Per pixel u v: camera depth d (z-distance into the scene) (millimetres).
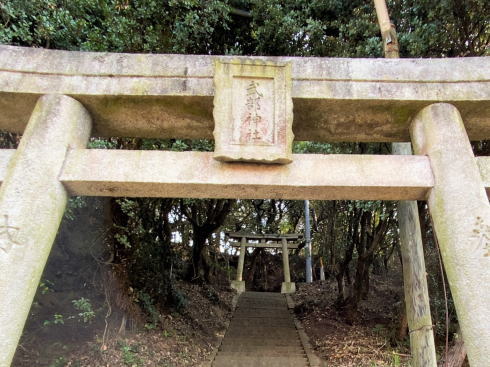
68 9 5641
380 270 14102
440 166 3125
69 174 3066
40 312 6141
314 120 3672
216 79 3283
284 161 3117
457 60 3518
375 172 3162
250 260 20953
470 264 2719
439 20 6152
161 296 9234
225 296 13977
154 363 6957
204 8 6863
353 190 3180
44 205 2900
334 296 12180
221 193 3266
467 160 3084
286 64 3365
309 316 11523
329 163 3191
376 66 3496
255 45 8312
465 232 2820
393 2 6656
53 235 2963
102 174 3064
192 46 7457
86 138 3473
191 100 3393
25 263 2691
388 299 11016
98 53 3467
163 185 3117
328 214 12273
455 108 3385
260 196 3332
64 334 6289
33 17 5121
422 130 3406
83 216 6953
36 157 2998
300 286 16219
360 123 3697
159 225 9578
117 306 7160
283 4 7699
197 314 10586
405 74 3463
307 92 3373
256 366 8008
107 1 5988
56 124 3170
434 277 8320
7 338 2490
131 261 7879
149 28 6500
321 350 8742
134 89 3348
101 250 7121
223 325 10977
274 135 3180
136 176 3064
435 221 3061
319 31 7172
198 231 12820
